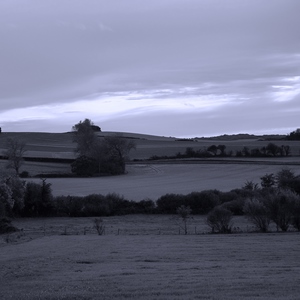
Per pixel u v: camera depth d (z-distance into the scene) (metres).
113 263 29.88
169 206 88.44
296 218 60.03
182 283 21.19
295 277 22.86
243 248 38.47
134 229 67.75
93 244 43.53
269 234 53.72
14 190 86.12
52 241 47.91
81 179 137.88
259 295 18.19
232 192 92.62
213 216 60.09
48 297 18.39
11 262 30.89
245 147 182.88
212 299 17.41
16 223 79.38
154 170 155.50
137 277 23.42
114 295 18.53
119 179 138.88
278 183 103.75
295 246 39.59
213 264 28.91
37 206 88.81
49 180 133.50
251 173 142.12
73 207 88.62
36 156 176.00
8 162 147.25
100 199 90.44
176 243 43.94
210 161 166.25
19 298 18.52
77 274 24.95
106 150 152.50
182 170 153.25
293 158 170.88
